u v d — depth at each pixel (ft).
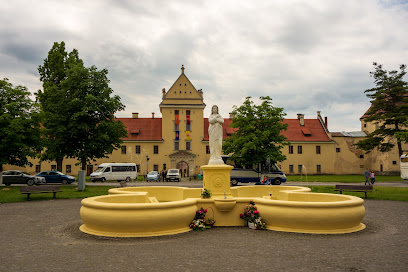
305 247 28.45
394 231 35.29
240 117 120.06
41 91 144.66
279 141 121.39
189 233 34.53
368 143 161.38
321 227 34.01
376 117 162.40
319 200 42.96
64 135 109.09
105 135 108.78
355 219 34.86
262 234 33.91
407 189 89.86
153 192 52.80
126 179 144.56
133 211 32.76
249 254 26.22
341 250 27.37
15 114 103.14
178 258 25.08
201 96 214.69
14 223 41.01
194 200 37.60
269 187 54.80
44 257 25.55
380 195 74.08
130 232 32.99
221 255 25.91
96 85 114.83
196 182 144.66
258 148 115.34
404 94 171.12
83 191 85.87
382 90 162.20
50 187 70.28
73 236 33.30
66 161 204.74
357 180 144.97
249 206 38.37
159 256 25.66
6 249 28.14
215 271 21.95
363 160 228.22
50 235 33.88
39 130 107.86
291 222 34.71
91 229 34.78
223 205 37.88
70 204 61.36
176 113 213.46
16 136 96.37
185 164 213.05
